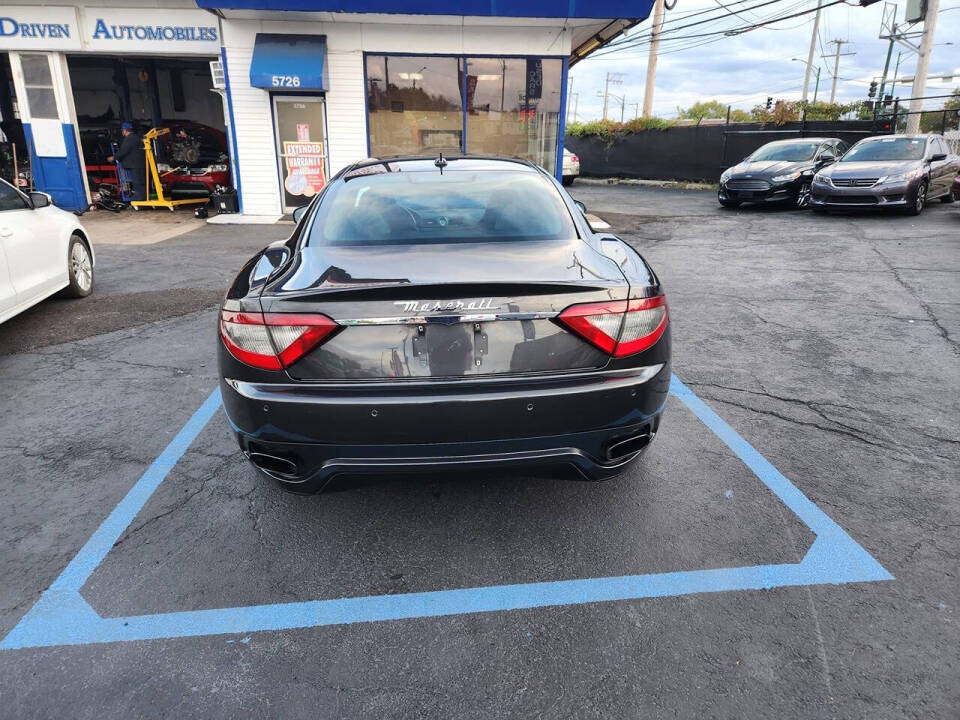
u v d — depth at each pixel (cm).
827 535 274
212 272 822
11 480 326
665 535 277
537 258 264
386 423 229
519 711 195
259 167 1312
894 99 2027
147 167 1419
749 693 199
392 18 1202
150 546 274
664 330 254
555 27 1255
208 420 393
